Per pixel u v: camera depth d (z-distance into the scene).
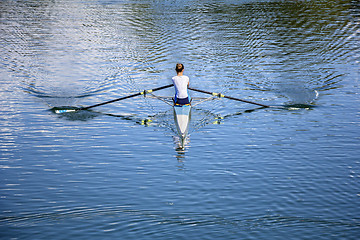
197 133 19.14
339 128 19.22
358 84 25.59
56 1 56.47
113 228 12.02
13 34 38.66
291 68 28.94
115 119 21.02
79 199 13.51
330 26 41.34
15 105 22.48
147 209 12.91
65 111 21.77
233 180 14.65
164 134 19.09
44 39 36.91
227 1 55.28
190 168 15.63
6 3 55.00
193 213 12.70
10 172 15.30
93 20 44.25
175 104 20.84
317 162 15.90
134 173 15.27
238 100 22.12
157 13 47.53
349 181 14.41
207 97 23.92
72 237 11.64
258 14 46.81
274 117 20.92
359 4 52.62
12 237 11.59
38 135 18.77
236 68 28.95
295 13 47.38
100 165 15.94
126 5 52.81
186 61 30.59
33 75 27.55
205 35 38.00
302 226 12.02
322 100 23.09
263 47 34.28
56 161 16.25
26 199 13.48
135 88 25.44
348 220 12.23
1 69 28.75
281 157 16.39
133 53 32.62
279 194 13.67
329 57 31.45
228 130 19.38
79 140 18.30
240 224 12.14
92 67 29.30
